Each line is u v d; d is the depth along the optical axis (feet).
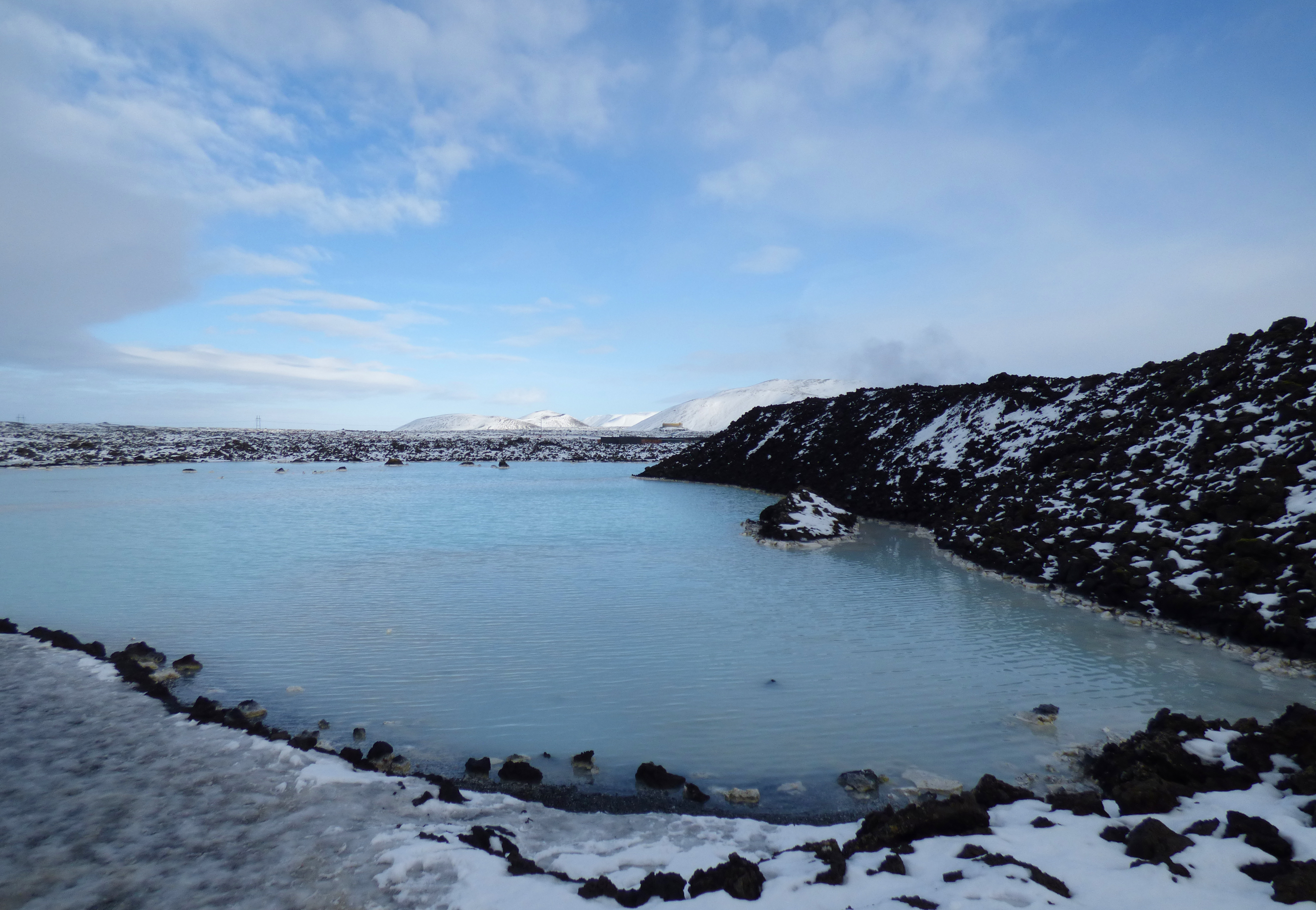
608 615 46.39
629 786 24.43
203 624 44.01
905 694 32.63
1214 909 14.53
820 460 134.62
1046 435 88.99
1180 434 65.98
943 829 19.20
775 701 31.94
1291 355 64.69
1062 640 41.19
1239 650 38.75
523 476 179.42
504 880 17.08
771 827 21.16
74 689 31.12
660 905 15.97
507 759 26.43
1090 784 24.16
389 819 20.68
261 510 103.14
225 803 21.35
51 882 16.96
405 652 38.68
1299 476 49.83
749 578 58.39
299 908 15.98
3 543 73.31
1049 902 14.76
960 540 71.82
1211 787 21.52
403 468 206.90
